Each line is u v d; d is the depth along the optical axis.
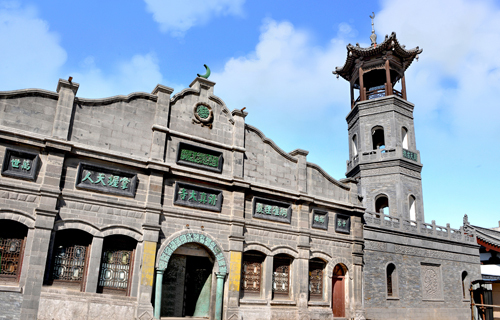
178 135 20.91
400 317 27.91
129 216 18.84
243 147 22.97
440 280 31.73
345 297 25.66
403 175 34.78
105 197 18.38
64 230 17.56
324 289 24.73
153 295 18.83
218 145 22.06
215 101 22.80
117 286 18.28
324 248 25.11
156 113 20.50
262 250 22.58
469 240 35.34
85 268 17.69
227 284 20.89
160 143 20.14
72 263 17.55
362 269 26.62
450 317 31.30
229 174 22.20
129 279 18.56
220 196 21.55
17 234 16.66
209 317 20.55
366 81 42.28
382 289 27.45
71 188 17.73
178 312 21.95
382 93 38.31
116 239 18.72
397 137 35.88
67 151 17.61
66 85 18.28
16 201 16.52
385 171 35.16
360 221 27.23
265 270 22.58
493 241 36.06
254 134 23.86
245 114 23.42
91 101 18.84
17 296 15.84
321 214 25.50
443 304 31.19
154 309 18.52
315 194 25.48
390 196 34.44
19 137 16.83
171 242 19.61
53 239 16.95
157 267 18.94
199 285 22.20
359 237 26.81
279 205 23.78
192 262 22.92
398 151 34.97
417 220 34.62
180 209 20.25
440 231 32.94
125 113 19.73
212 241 20.91
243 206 22.16
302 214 24.44
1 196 16.30
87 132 18.56
